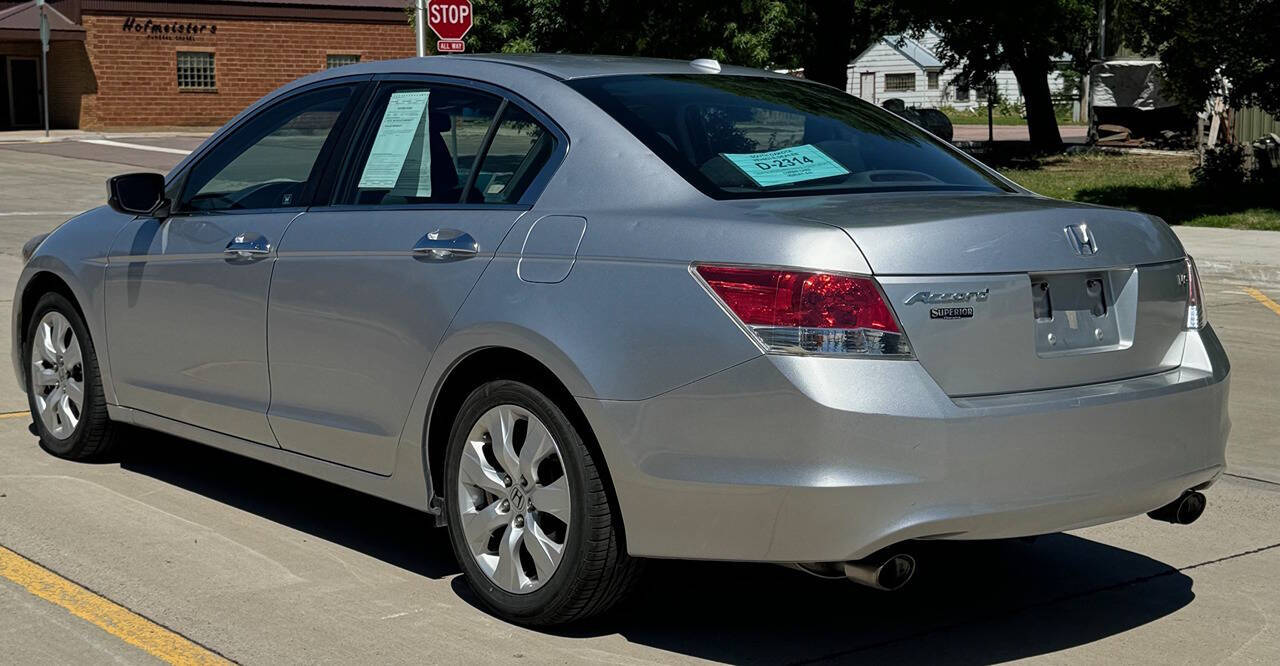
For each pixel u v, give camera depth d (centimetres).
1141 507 410
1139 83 3306
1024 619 447
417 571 483
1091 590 477
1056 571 498
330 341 479
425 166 473
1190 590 478
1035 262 392
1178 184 2227
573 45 2609
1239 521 565
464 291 433
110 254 579
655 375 384
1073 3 2925
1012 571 498
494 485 430
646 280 392
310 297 484
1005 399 383
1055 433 383
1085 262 403
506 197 445
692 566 496
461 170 463
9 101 4284
